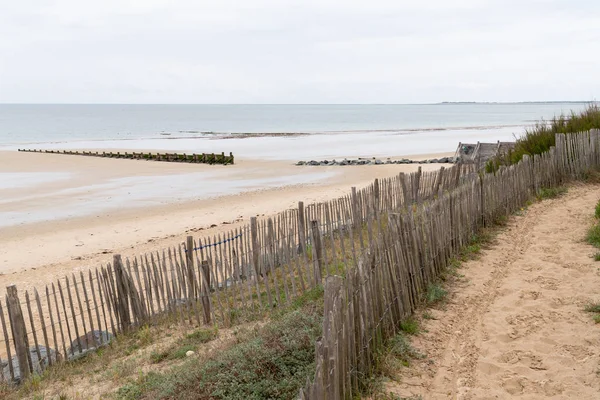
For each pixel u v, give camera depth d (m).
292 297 8.41
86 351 8.09
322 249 8.62
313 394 4.02
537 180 13.39
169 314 8.98
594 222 10.55
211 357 6.32
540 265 8.59
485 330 6.49
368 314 5.55
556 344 6.04
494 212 11.09
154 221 18.61
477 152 23.02
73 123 118.88
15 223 18.94
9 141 65.69
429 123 109.19
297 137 67.06
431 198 14.05
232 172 32.25
